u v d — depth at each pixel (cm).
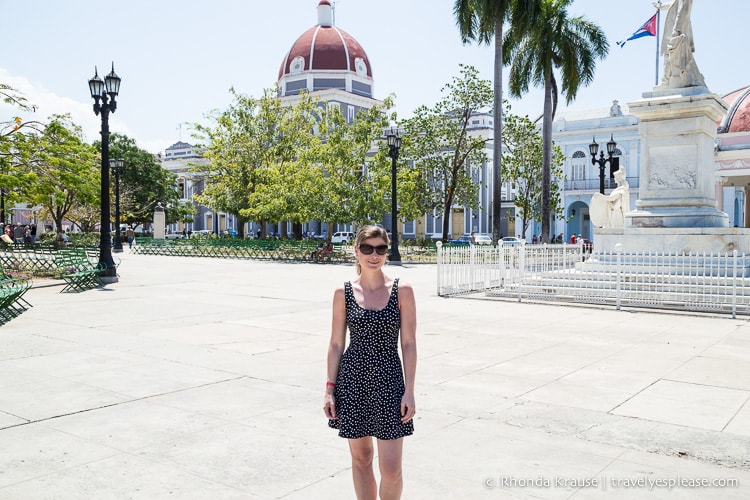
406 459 468
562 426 548
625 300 1370
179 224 8038
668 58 1697
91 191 2609
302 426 541
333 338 364
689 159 1628
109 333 1002
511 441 509
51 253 2155
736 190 4519
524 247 1584
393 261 3006
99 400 616
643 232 1588
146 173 6084
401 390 351
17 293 1148
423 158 4256
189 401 616
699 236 1520
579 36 3284
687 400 632
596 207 1967
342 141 3472
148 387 668
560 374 740
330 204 3353
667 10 1723
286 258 3428
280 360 806
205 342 930
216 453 477
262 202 3828
